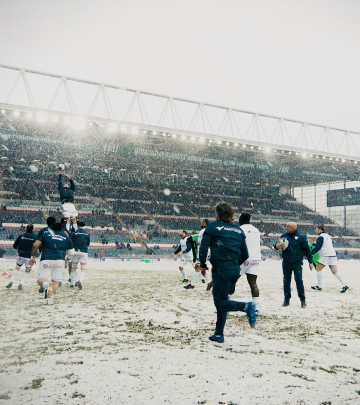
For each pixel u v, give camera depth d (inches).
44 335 184.9
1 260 1209.4
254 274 251.8
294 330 205.0
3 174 2034.9
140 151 1887.3
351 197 2618.1
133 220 2028.8
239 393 115.0
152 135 1652.3
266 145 1796.3
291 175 2367.1
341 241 2279.8
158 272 697.6
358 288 445.4
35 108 1375.5
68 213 430.0
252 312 166.9
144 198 2317.9
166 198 2384.4
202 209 2368.4
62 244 288.7
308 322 228.1
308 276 654.5
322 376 131.6
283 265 289.6
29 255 379.9
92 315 239.0
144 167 2175.2
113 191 2261.3
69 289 383.6
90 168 2208.4
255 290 251.0
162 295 345.7
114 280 503.5
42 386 118.9
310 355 157.0
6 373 130.5
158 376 128.9
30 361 144.1
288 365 143.1
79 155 1945.1
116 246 1633.9
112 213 2041.1
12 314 240.1
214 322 223.6
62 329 198.4
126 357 150.1
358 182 2620.6
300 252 283.4
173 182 2411.4
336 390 118.8
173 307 275.4
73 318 228.4
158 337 184.7
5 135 1638.8
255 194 2652.6
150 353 156.3
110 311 254.7
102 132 1626.5
